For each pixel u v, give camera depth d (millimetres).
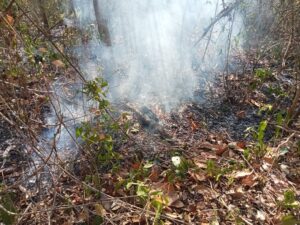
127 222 1753
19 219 1716
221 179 2045
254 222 1807
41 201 1858
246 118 2623
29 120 2191
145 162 2156
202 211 1854
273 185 2029
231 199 1934
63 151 2203
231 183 2008
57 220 1776
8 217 1661
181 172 2033
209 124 2549
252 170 2096
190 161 2135
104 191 1944
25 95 2352
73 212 1822
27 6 2969
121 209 1828
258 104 2762
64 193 1928
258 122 2582
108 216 1793
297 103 2689
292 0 2818
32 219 1762
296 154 2260
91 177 2000
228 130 2498
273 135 2463
